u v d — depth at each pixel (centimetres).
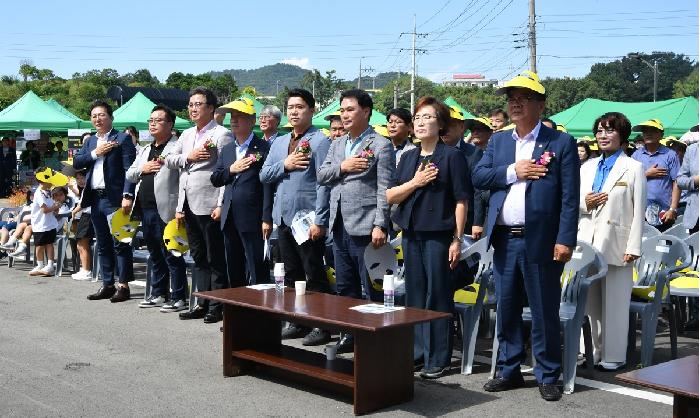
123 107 2069
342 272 630
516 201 515
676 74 9375
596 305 602
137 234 932
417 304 570
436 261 554
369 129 606
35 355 629
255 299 544
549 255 509
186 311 788
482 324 721
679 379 342
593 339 612
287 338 706
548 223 507
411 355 514
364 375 483
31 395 521
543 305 513
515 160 520
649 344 587
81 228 998
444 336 570
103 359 617
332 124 753
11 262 1124
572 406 501
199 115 757
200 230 766
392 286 515
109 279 883
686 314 765
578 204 504
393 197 559
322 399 518
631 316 621
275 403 508
